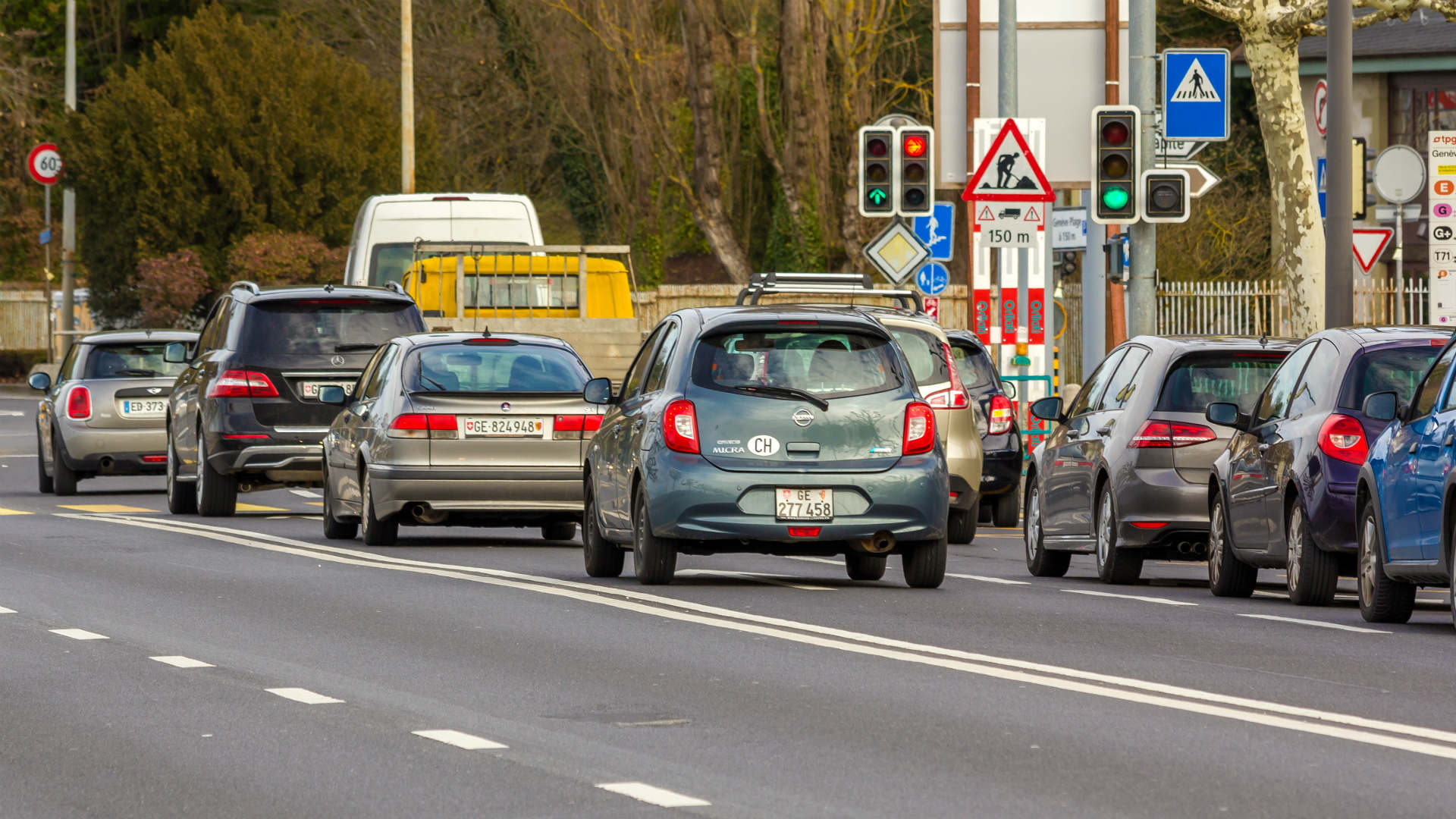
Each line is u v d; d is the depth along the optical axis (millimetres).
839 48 153750
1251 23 87438
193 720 29422
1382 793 24031
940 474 45969
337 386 62531
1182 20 174375
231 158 168875
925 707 30281
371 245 97312
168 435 73562
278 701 31047
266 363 68000
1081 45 100375
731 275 158375
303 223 170750
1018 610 42375
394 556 55250
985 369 68875
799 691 31750
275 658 35375
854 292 67250
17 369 194125
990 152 76875
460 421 57125
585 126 183250
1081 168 100438
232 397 67750
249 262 163500
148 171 169375
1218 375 49062
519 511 57406
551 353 60406
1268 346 49312
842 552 46438
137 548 56969
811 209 154000
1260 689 31953
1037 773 25375
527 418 57469
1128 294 79000
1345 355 43625
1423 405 40500
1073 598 45312
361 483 59031
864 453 45438
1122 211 77375
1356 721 28953
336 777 25500
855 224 153750
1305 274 88625
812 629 39031
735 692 31609
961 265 177000
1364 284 83562
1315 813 22953
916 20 176250
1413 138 138875
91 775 25766
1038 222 76938
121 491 85188
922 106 169750
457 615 41219
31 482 90438
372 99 175625
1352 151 67312
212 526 65438
